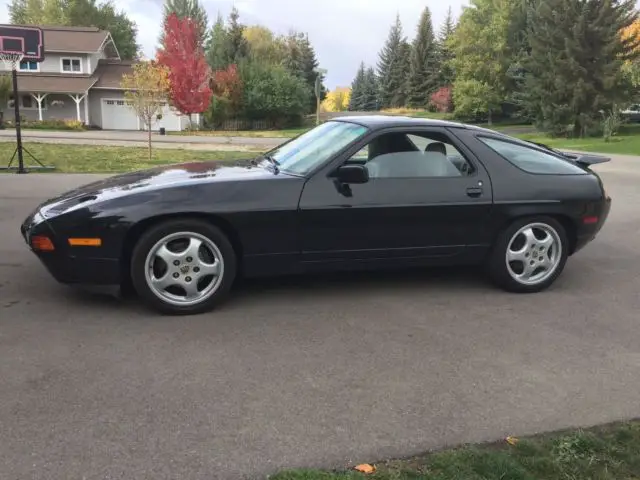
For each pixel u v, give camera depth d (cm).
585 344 411
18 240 659
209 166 524
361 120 517
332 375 352
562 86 3609
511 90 4841
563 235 522
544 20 3784
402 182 477
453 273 578
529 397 332
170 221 430
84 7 6319
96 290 439
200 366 358
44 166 1402
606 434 293
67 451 267
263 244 451
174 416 299
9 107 4078
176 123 4384
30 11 6391
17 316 431
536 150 534
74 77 4256
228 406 311
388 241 478
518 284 519
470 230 496
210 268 444
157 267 436
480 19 4934
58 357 364
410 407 317
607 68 3541
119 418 296
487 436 290
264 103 4831
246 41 5512
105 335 400
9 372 342
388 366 366
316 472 254
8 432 280
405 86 7712
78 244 421
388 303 486
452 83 5831
